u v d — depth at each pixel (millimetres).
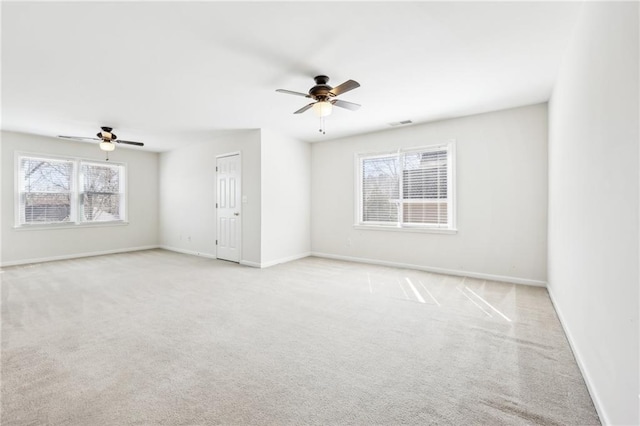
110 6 1928
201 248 6273
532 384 1837
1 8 1924
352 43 2422
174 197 6871
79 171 6031
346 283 4098
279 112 4188
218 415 1567
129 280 4254
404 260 5023
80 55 2570
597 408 1593
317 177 6090
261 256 5121
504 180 4113
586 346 1881
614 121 1459
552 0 1933
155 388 1794
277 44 2430
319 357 2166
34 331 2568
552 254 3396
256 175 5168
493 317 2893
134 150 6867
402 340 2428
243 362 2094
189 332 2568
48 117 4367
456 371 1982
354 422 1525
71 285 3988
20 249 5332
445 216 4637
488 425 1501
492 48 2516
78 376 1911
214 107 3967
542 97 3641
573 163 2340
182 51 2521
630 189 1270
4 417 1536
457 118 4449
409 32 2275
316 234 6129
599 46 1685
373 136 5324
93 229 6238
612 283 1462
